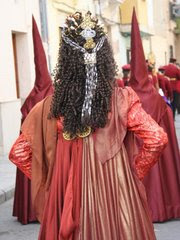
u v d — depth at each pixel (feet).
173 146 22.57
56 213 10.84
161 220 21.94
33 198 11.34
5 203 28.27
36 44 22.63
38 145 11.20
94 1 69.72
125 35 85.97
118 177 10.69
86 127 10.73
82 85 10.84
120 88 11.08
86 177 10.65
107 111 10.71
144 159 10.87
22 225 23.30
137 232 10.58
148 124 10.78
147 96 21.59
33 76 48.91
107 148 10.70
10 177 32.91
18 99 45.11
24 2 47.67
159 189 21.90
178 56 138.10
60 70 10.94
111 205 10.59
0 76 42.83
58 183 10.89
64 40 10.95
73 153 10.85
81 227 10.50
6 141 42.39
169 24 125.29
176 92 67.82
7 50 44.16
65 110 10.85
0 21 43.16
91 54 10.78
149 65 36.40
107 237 10.44
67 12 58.75
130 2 83.76
